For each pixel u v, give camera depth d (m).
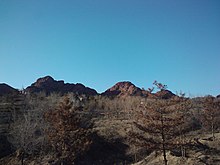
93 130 55.31
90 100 83.50
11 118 55.94
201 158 36.69
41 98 75.19
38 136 46.22
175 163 36.56
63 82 143.88
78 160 46.53
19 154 45.19
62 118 34.69
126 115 67.19
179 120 27.77
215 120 47.34
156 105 27.94
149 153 47.88
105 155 49.84
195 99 52.56
